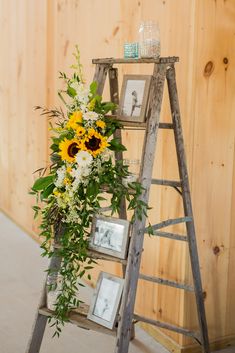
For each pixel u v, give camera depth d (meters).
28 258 4.05
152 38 2.26
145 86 2.23
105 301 2.26
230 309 2.73
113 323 2.20
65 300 2.30
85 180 2.18
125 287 2.14
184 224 2.56
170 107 2.54
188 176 2.52
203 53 2.46
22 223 4.93
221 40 2.49
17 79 4.94
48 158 4.25
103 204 3.33
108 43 3.21
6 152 5.38
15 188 5.11
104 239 2.25
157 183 2.42
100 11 3.28
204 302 2.65
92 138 2.15
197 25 2.43
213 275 2.66
